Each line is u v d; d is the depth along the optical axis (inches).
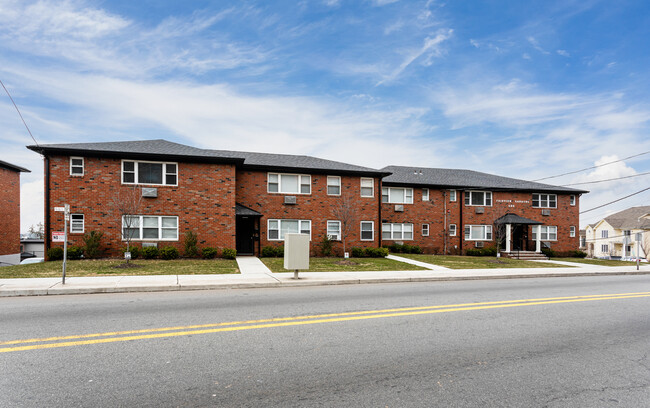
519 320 263.7
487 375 163.9
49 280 415.8
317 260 733.3
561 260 951.6
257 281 433.1
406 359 181.2
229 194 735.1
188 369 163.8
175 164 712.4
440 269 627.5
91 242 648.4
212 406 130.8
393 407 132.5
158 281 419.5
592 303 336.5
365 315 270.7
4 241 970.7
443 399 139.8
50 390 140.9
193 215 717.3
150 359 175.2
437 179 1089.4
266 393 141.6
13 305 296.4
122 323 239.6
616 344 212.2
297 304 310.3
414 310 290.5
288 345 198.8
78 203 665.0
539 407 135.3
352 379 156.4
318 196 869.2
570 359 186.4
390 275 519.2
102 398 135.2
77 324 235.9
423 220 1031.0
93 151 658.2
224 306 298.7
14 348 188.1
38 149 644.1
